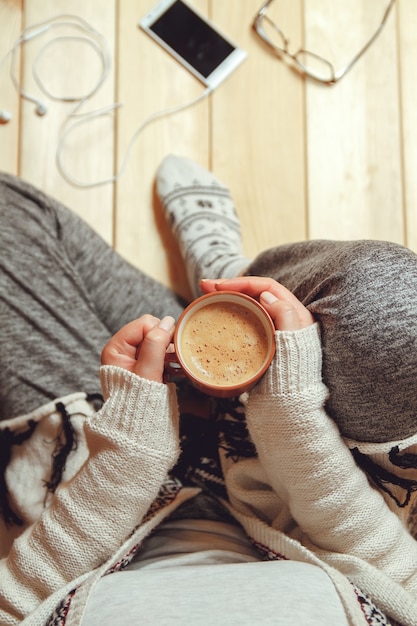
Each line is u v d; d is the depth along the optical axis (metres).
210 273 0.96
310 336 0.56
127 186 1.11
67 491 0.63
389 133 1.16
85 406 0.83
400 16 1.17
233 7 1.15
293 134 1.15
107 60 1.12
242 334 0.57
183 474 0.79
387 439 0.59
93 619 0.54
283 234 1.14
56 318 0.89
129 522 0.62
